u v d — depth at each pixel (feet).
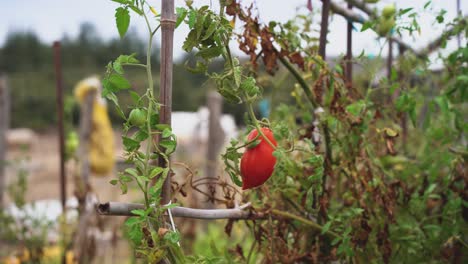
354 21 6.63
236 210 5.08
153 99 4.01
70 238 10.75
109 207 4.02
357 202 6.04
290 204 6.02
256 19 5.31
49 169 49.78
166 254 4.09
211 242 5.91
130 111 4.13
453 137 6.90
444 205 6.66
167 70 4.02
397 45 8.18
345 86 6.15
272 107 7.09
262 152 4.53
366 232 5.76
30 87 91.81
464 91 6.39
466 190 6.16
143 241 4.09
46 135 86.17
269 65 5.51
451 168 6.42
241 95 4.71
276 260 5.66
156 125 3.97
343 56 6.20
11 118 87.97
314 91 5.76
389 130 6.09
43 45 103.91
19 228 11.56
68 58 100.37
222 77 4.37
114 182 4.07
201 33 4.20
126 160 4.03
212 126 16.08
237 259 6.10
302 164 5.56
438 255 6.18
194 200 8.96
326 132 5.76
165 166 4.13
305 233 5.86
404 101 6.18
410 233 6.26
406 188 6.39
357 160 6.08
